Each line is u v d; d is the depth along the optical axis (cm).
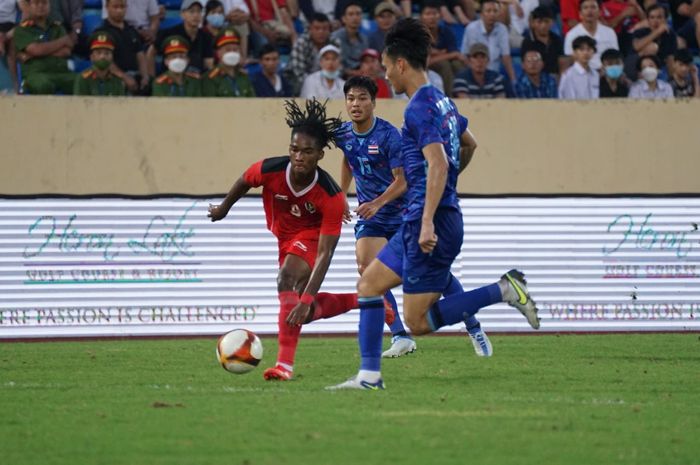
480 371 2706
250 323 4084
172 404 2061
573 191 4588
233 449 1625
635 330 4238
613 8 5138
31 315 3959
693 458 1596
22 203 3988
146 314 4028
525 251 4212
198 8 4656
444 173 2091
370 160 3041
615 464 1548
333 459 1555
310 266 2534
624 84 4894
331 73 4631
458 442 1686
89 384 2438
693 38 5328
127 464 1526
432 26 4822
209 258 4072
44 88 4525
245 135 4438
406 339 3128
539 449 1642
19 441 1694
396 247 2231
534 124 4578
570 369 2769
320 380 2481
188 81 4581
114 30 4634
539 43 4903
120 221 4028
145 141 4403
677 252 4262
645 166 4622
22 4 4625
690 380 2545
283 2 4994
